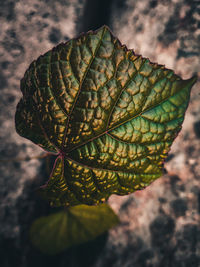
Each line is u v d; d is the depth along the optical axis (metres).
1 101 0.23
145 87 0.14
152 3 0.22
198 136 0.21
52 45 0.23
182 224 0.21
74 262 0.23
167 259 0.21
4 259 0.23
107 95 0.14
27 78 0.14
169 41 0.21
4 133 0.23
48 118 0.15
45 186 0.15
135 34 0.22
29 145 0.23
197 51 0.21
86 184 0.15
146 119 0.14
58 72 0.14
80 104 0.14
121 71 0.14
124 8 0.23
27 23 0.23
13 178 0.24
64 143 0.15
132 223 0.22
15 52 0.23
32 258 0.23
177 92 0.14
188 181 0.21
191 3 0.21
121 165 0.15
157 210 0.22
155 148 0.15
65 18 0.23
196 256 0.20
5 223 0.23
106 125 0.14
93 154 0.15
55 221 0.22
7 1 0.22
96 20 0.24
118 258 0.22
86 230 0.22
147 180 0.15
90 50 0.13
